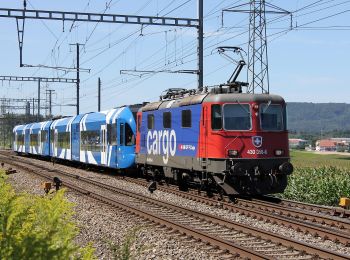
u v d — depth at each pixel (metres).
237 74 21.98
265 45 35.34
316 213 16.59
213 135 20.30
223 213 17.52
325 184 22.19
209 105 20.52
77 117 43.16
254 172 20.14
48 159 56.03
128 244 8.47
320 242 12.66
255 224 15.37
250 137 20.30
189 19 27.41
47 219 6.77
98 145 35.88
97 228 14.19
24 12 24.66
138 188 25.73
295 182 24.00
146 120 27.11
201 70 27.91
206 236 12.45
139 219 15.97
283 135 20.83
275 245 12.12
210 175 21.14
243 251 10.91
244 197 21.50
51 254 5.53
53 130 51.00
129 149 30.73
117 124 31.86
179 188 24.64
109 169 38.12
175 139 23.36
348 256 10.16
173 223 14.21
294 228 14.50
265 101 20.69
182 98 23.47
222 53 22.11
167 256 10.98
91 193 21.77
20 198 7.35
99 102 61.59
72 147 43.44
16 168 39.03
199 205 19.53
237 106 20.41
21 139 68.56
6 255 5.59
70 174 33.03
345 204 17.86
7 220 6.30
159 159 25.33
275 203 19.66
